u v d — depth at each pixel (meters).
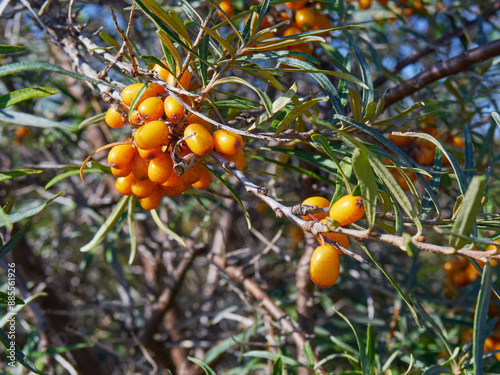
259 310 0.31
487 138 0.26
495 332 0.27
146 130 0.15
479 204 0.13
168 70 0.16
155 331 0.43
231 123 0.19
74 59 0.21
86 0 0.29
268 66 0.30
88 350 0.43
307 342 0.25
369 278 0.39
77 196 0.42
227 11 0.25
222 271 0.35
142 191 0.17
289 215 0.15
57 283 0.41
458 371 0.20
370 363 0.21
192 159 0.16
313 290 0.34
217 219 0.57
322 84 0.19
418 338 0.37
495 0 0.37
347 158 0.17
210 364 0.43
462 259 0.35
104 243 0.39
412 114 0.27
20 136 0.46
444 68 0.25
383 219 0.16
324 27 0.24
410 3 0.35
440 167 0.20
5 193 0.39
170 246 0.39
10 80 0.38
